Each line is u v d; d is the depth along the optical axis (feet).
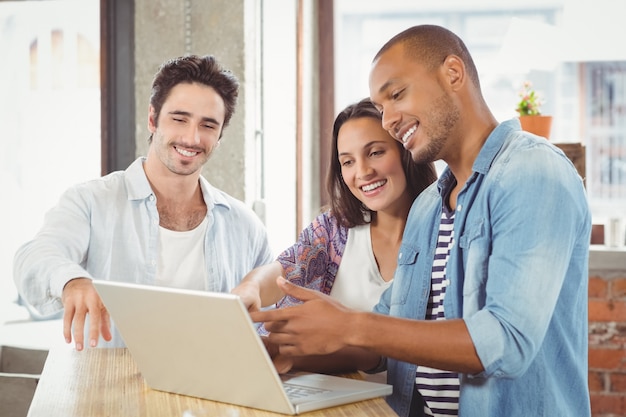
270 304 6.03
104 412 4.17
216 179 9.66
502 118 13.10
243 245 7.51
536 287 4.24
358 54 13.73
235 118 9.60
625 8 11.98
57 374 4.94
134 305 4.36
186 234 7.14
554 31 11.91
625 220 11.61
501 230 4.45
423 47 4.87
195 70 6.88
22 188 10.89
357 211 6.66
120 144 10.03
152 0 9.75
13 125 10.84
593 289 11.00
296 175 11.64
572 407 4.76
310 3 12.46
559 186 4.36
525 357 4.22
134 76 9.86
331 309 4.35
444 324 4.29
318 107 12.85
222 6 9.59
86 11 10.56
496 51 13.41
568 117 13.03
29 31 10.71
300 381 4.73
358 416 4.12
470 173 4.99
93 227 6.94
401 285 5.53
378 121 6.37
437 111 4.86
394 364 5.43
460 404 4.79
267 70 10.37
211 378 4.30
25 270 6.04
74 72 10.64
